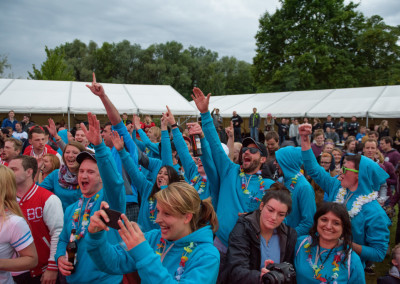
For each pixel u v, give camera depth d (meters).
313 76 32.72
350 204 3.19
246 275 2.27
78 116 22.28
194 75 57.62
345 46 35.12
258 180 3.26
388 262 5.09
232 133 4.54
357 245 2.88
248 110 24.75
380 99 19.97
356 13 34.62
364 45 33.41
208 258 1.78
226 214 3.14
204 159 3.36
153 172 4.53
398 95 19.86
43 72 36.31
